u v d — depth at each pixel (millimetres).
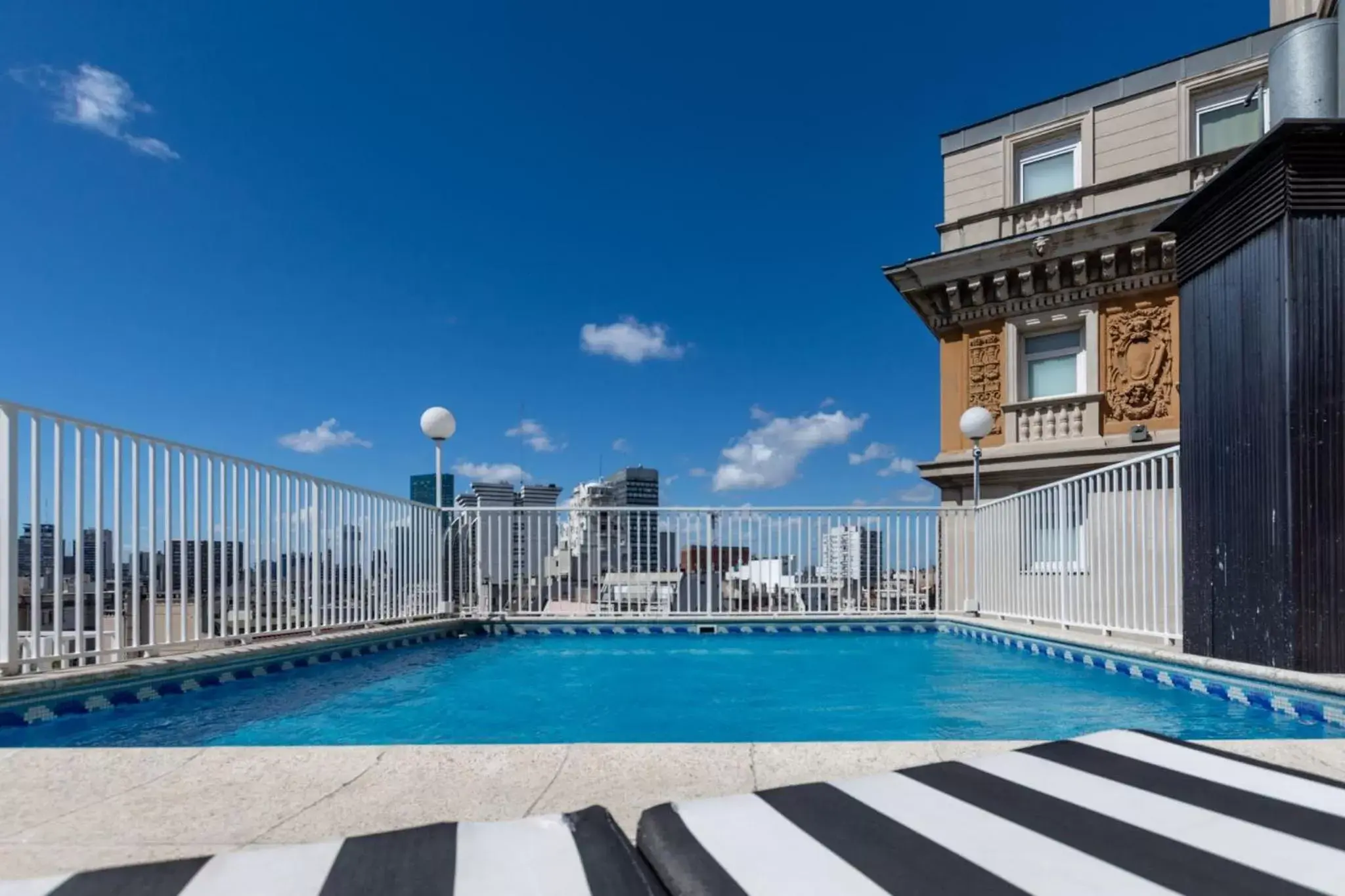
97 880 1165
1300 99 4270
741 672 6023
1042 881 1129
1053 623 6484
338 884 1144
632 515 9328
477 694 5074
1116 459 9461
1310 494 3527
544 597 9250
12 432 3662
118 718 4047
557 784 2072
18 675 3656
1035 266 10227
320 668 6008
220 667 4883
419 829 1363
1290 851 1214
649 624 8828
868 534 9102
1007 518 7559
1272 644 3652
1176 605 4664
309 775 2174
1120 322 9734
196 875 1180
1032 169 11031
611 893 1115
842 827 1352
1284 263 3609
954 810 1425
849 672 5961
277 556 5844
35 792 2043
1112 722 3934
